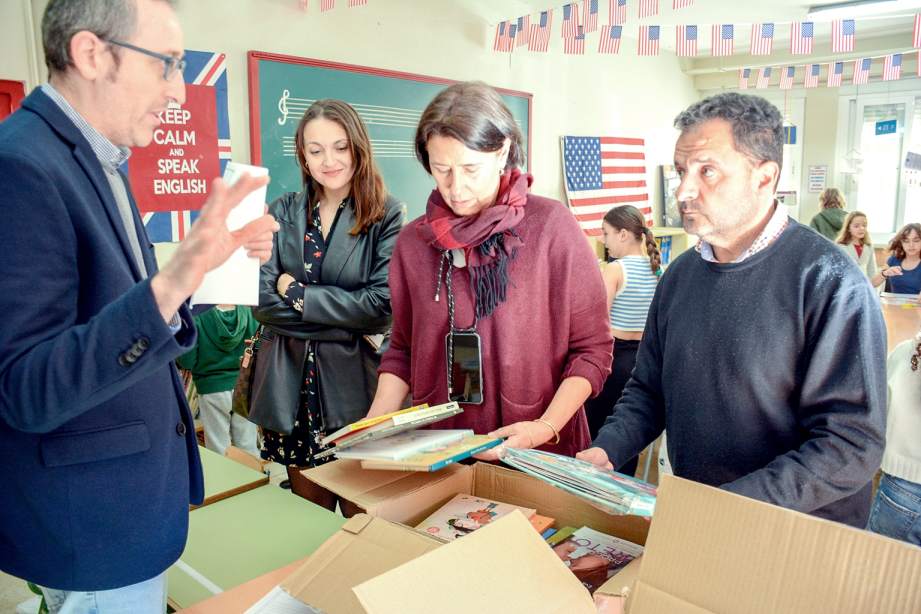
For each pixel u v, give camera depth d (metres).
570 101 5.67
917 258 5.08
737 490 0.98
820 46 6.99
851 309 0.99
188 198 3.03
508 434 1.30
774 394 1.08
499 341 1.42
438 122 1.27
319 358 1.93
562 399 1.41
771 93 7.64
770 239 1.08
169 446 0.98
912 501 1.69
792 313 1.05
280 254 1.97
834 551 0.62
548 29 3.99
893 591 0.58
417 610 0.71
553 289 1.45
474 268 1.40
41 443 0.86
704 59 7.54
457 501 1.19
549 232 1.43
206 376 3.10
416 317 1.51
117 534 0.92
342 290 1.89
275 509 1.45
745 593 0.65
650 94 6.89
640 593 0.70
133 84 0.88
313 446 1.95
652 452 3.24
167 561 0.98
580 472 1.02
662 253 6.97
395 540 0.93
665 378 1.25
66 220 0.81
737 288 1.10
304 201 1.99
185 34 2.97
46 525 0.89
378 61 3.90
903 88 6.99
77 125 0.90
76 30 0.84
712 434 1.16
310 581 0.90
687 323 1.19
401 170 4.09
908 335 3.31
